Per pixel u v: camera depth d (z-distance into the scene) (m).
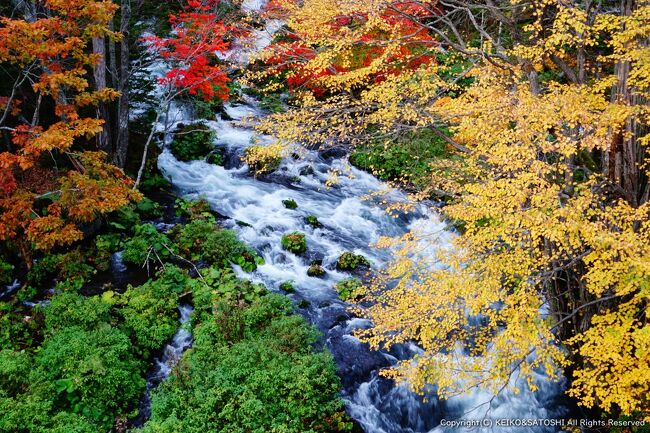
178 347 9.51
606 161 8.35
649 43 7.55
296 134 9.68
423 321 7.75
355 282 11.26
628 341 6.91
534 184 7.36
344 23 11.25
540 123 6.92
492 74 8.49
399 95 9.30
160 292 10.11
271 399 8.24
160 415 7.95
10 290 9.99
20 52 9.11
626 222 7.02
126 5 12.02
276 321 9.50
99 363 8.24
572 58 11.54
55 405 7.95
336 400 8.50
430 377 7.66
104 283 10.51
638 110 7.00
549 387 9.54
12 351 8.39
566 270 8.65
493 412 9.14
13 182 8.77
